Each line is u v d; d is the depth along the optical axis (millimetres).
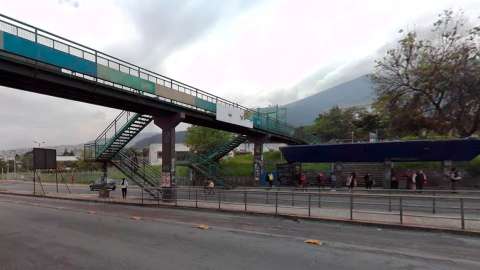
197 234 8586
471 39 22188
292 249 6832
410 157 20672
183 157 35844
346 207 13156
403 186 20281
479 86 21453
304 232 8703
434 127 24359
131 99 14336
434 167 23719
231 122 22094
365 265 5637
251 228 9398
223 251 6734
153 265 5801
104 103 14922
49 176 57625
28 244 7766
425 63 24047
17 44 9820
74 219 11727
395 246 7000
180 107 17344
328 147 22016
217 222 10586
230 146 33156
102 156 20781
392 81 26078
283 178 27344
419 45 24422
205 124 23109
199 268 5574
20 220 11727
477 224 8969
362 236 8102
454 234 8219
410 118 25000
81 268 5742
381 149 20703
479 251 6523
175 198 15406
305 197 16344
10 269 5844
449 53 22938
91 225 10312
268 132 29328
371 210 11945
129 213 13359
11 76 10578
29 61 10352
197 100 18422
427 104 24906
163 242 7676
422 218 10125
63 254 6727
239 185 31219
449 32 23078
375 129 42750
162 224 10312
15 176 66500
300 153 23750
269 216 11703
